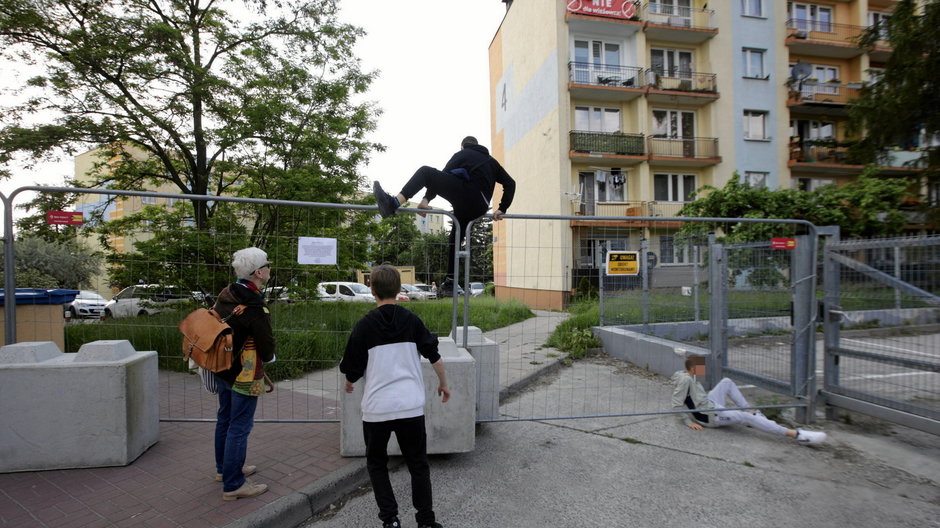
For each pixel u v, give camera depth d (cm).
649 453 393
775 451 399
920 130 1423
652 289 733
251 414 297
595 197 2039
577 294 555
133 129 1118
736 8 2098
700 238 755
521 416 489
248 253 301
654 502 311
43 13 971
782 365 505
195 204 834
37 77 1004
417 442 263
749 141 2095
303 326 446
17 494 294
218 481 315
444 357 374
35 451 325
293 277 445
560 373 682
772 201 1263
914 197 1479
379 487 259
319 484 312
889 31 1373
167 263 469
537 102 2159
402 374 262
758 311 532
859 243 454
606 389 596
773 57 2128
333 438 399
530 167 2261
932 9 1240
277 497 293
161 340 470
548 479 344
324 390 545
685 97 2027
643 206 2000
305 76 1180
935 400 400
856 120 1468
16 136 1002
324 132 1228
